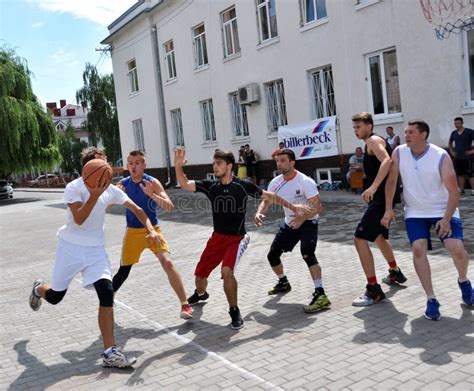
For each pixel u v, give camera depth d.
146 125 25.69
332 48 14.85
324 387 3.35
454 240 4.38
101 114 42.66
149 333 4.76
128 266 5.25
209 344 4.33
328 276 6.15
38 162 32.38
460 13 11.23
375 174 4.82
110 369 4.00
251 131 18.52
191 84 21.70
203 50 21.03
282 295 5.57
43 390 3.73
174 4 21.94
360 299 4.91
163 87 23.88
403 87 12.82
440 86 11.95
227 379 3.62
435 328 4.12
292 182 5.19
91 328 5.11
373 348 3.87
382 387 3.26
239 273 6.79
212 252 5.08
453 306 4.56
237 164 17.98
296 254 7.54
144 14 23.75
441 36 11.74
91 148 4.36
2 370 4.20
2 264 9.66
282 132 16.77
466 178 11.19
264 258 7.56
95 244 4.14
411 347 3.81
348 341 4.06
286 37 16.41
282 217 11.45
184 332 4.70
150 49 24.22
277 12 16.58
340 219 10.25
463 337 3.88
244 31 18.14
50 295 4.36
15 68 31.55
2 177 35.03
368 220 4.82
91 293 6.54
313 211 4.95
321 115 15.90
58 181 51.22
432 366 3.46
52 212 20.81
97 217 4.13
